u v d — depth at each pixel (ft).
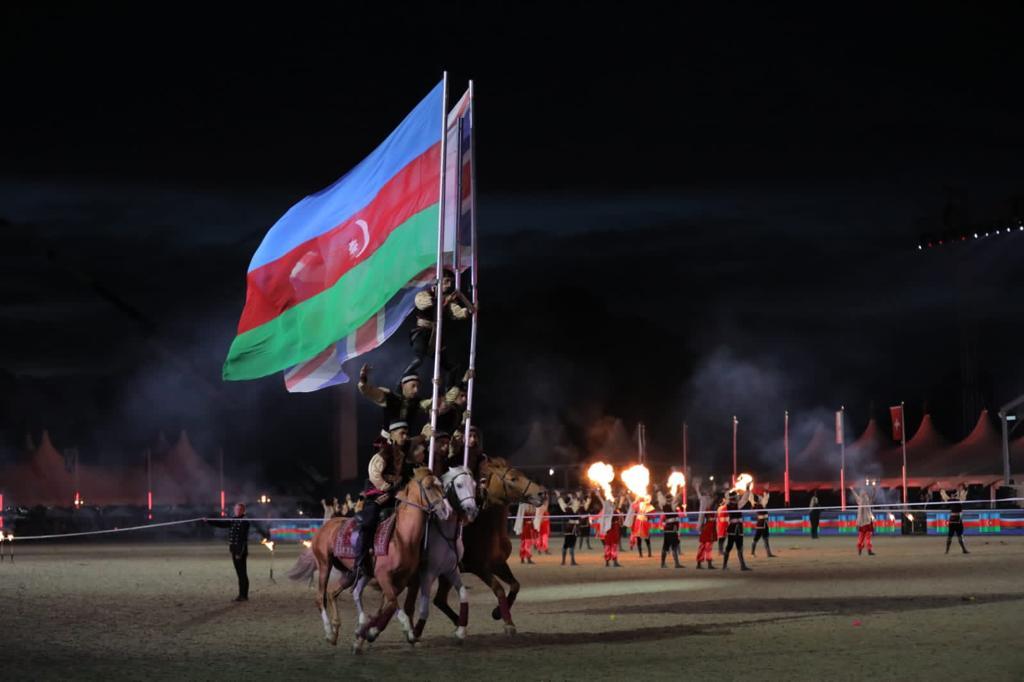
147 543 187.52
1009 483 184.55
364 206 62.03
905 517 181.47
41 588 93.81
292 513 228.22
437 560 55.06
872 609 68.80
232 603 79.87
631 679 44.21
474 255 61.52
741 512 109.19
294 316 62.95
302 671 47.83
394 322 61.98
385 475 54.65
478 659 50.67
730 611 69.56
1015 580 88.99
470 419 58.70
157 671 48.14
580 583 94.79
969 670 45.03
